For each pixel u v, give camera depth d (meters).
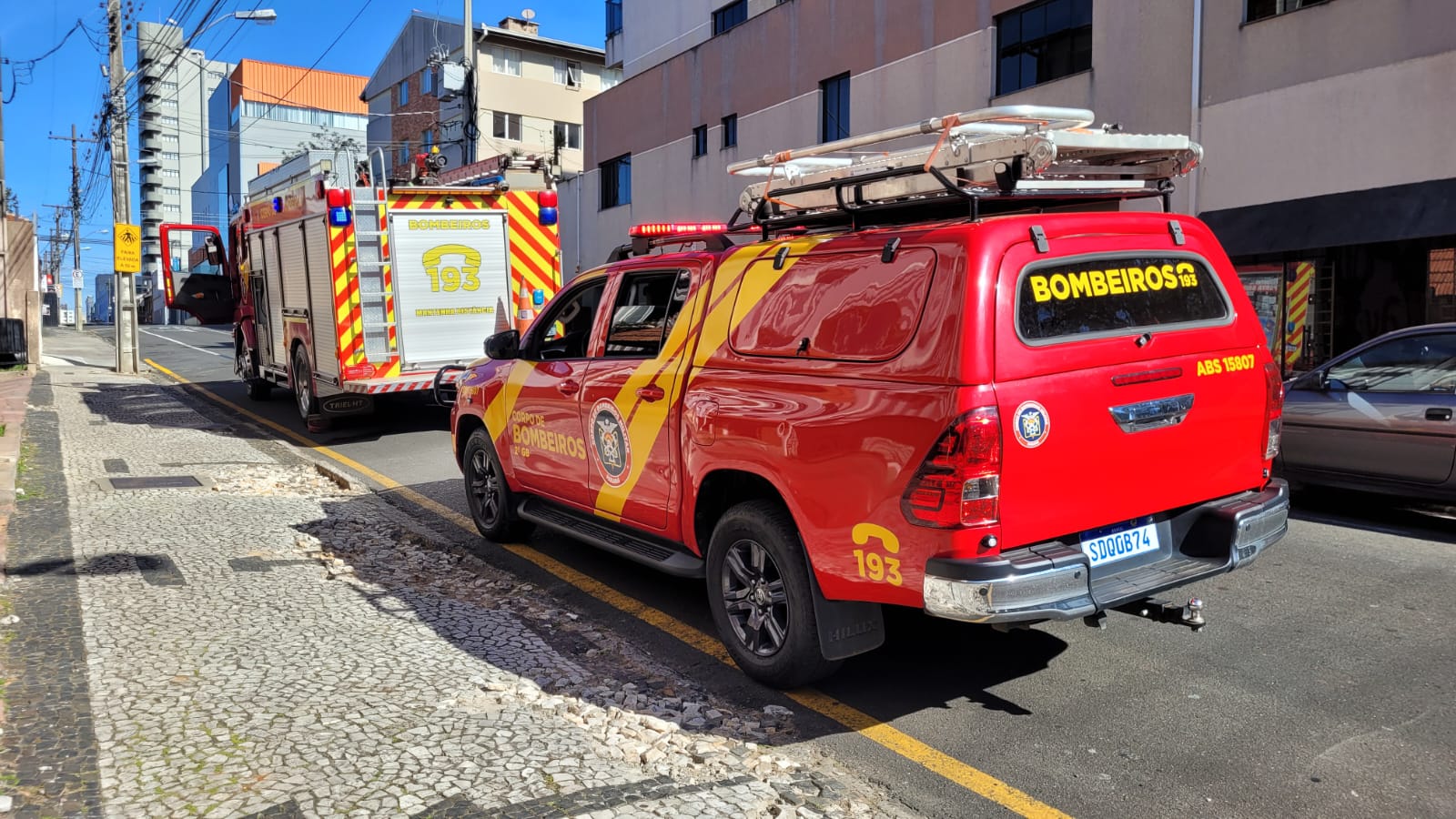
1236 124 13.01
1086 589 3.47
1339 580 5.67
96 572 5.71
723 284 4.54
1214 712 3.98
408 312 11.15
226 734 3.63
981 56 16.75
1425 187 11.01
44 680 4.11
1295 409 7.44
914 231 3.71
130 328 20.69
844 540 3.71
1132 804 3.29
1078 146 3.69
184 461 9.70
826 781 3.42
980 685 4.30
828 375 3.82
